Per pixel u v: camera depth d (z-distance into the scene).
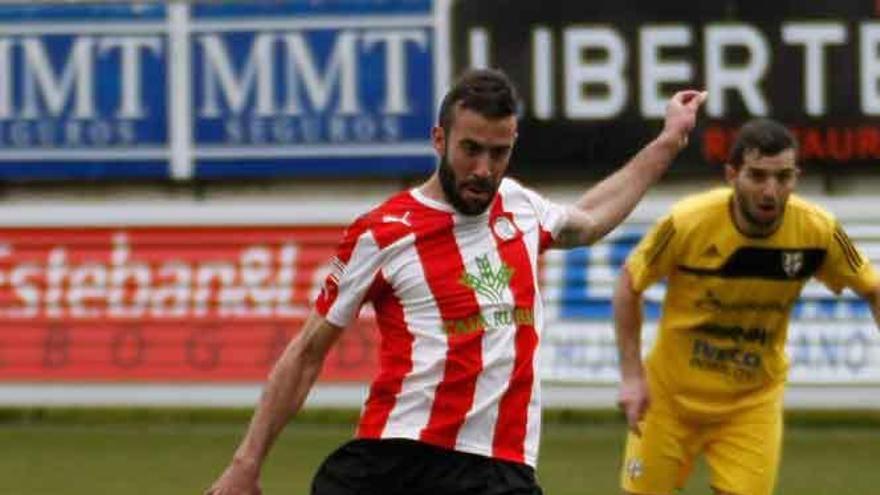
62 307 43.56
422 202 15.94
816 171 41.94
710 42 41.94
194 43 43.47
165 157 43.69
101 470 35.72
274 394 16.03
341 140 43.16
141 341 43.22
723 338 22.97
